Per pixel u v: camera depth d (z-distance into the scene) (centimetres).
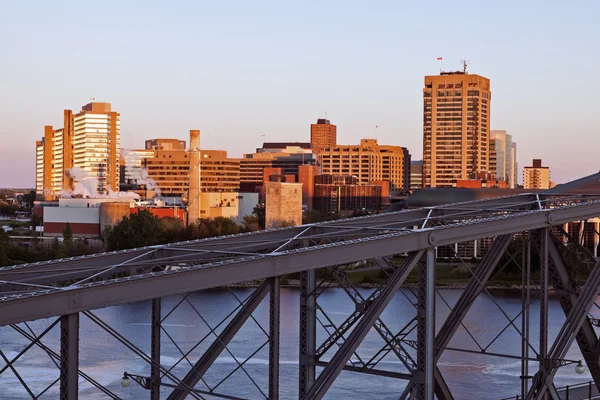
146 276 4016
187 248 4953
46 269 4566
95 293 3850
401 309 15838
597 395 6638
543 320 5791
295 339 13400
